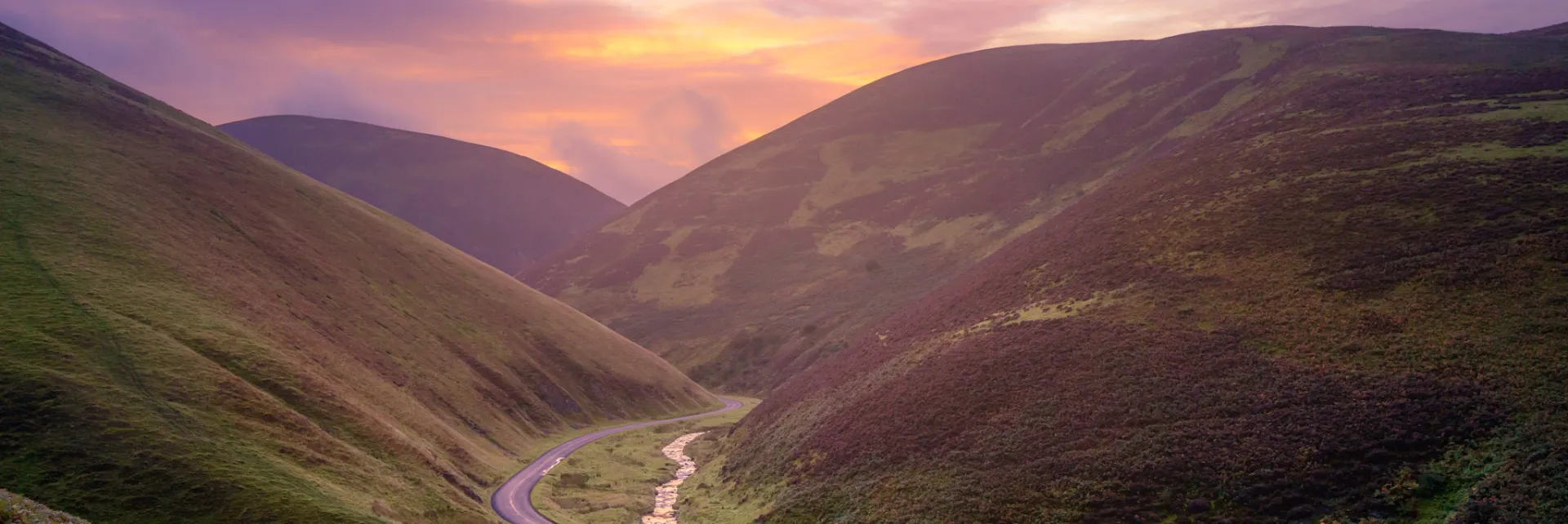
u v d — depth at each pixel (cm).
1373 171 6319
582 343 11325
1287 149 7531
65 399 4053
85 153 7669
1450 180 5700
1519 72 8625
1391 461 3569
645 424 9956
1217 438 4006
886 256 18088
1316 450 3741
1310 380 4184
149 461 3838
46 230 5919
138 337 4888
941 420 4972
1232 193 6825
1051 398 4753
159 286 5819
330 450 4688
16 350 4325
